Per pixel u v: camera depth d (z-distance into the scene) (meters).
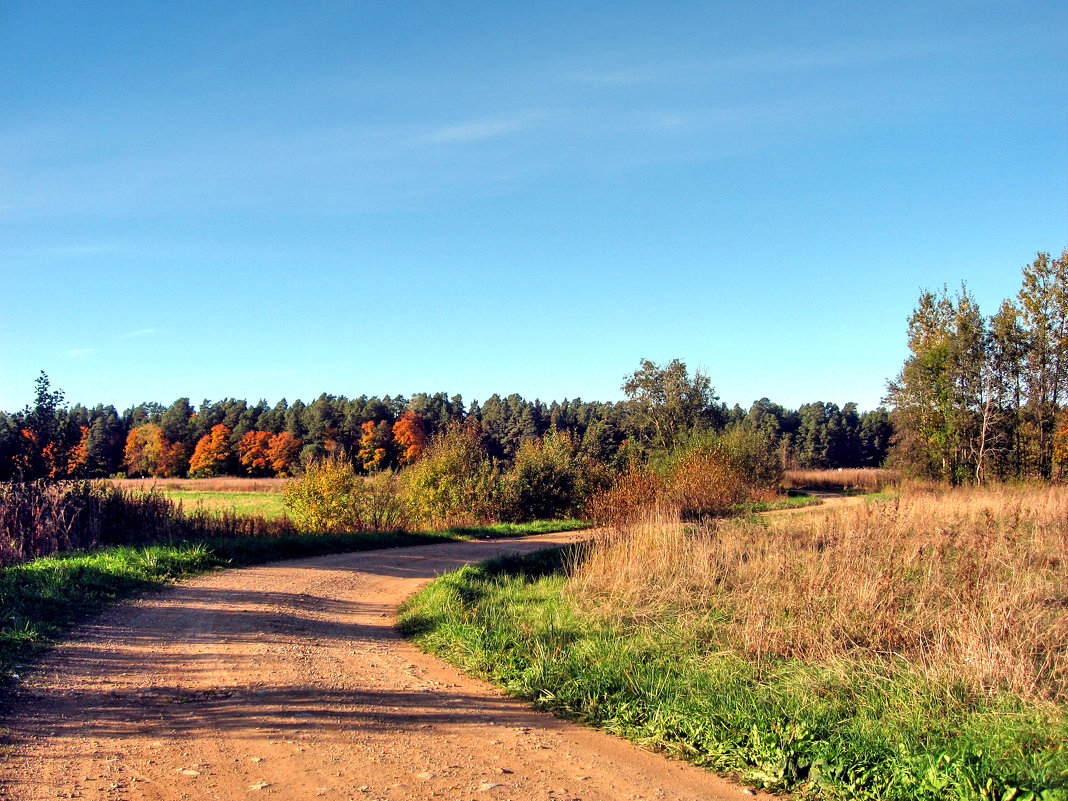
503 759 5.06
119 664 7.13
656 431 49.31
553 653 7.68
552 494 30.09
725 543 12.70
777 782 4.64
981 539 10.71
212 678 6.81
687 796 4.51
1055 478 29.73
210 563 14.61
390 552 19.20
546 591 11.78
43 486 15.98
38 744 4.91
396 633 9.76
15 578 10.09
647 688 6.42
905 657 6.80
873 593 8.18
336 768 4.74
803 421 100.75
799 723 5.19
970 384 33.41
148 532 16.97
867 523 13.13
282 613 10.42
